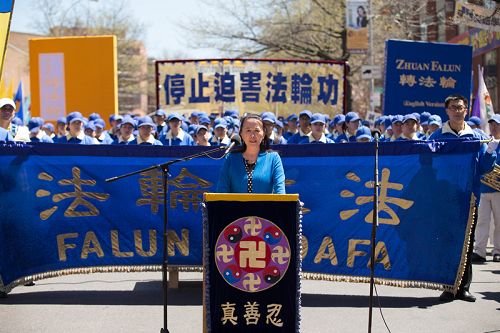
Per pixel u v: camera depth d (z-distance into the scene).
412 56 17.44
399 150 8.85
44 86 23.95
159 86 22.23
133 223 9.36
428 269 8.89
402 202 8.89
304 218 9.09
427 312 8.51
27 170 9.12
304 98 22.70
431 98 17.53
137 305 8.80
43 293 9.41
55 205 9.23
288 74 22.61
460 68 17.58
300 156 9.05
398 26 32.62
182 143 14.07
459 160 8.78
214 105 22.34
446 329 7.82
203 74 22.22
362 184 8.96
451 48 17.52
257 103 22.67
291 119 16.86
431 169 8.81
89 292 9.48
